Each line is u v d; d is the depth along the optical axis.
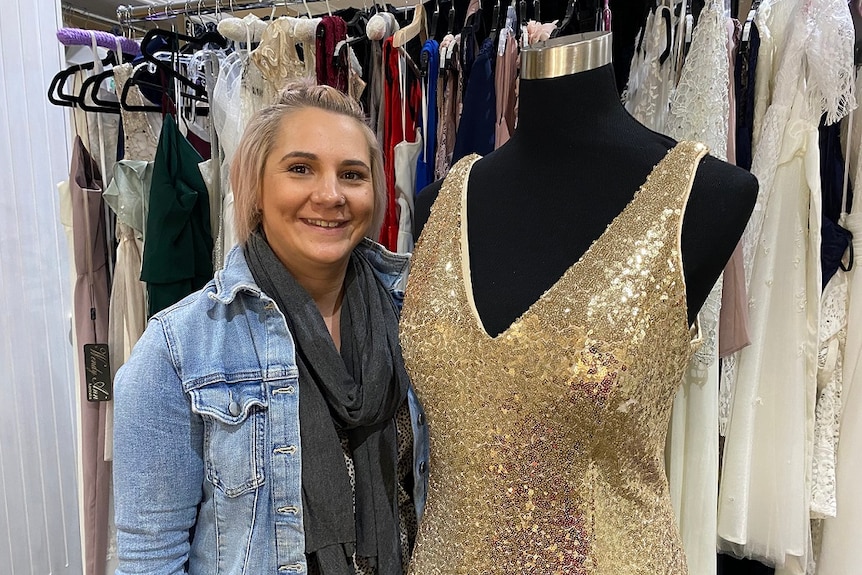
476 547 0.79
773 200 1.32
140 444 0.84
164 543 0.86
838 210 1.41
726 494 1.40
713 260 0.73
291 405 0.90
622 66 1.57
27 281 1.94
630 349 0.69
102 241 1.58
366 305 1.04
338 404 0.92
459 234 0.84
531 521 0.76
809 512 1.42
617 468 0.75
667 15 1.27
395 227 1.47
